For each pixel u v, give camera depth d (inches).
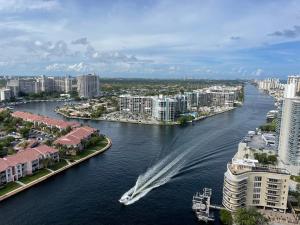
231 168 7145.7
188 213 7062.0
